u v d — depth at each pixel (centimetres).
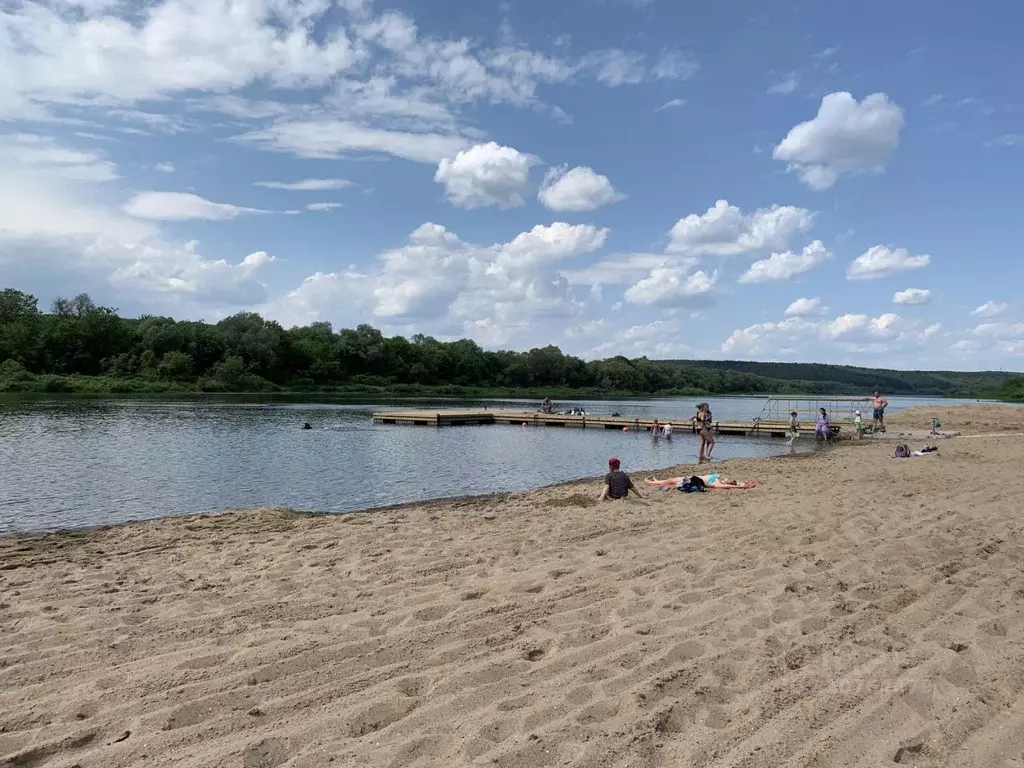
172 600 700
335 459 2336
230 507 1478
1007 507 1173
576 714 422
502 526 1107
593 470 2177
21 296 8719
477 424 4331
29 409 4497
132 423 3575
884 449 2548
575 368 13375
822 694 452
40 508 1433
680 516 1142
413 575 792
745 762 369
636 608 646
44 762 381
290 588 741
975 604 650
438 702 447
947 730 406
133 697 464
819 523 1045
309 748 391
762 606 649
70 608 674
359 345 10962
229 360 8562
